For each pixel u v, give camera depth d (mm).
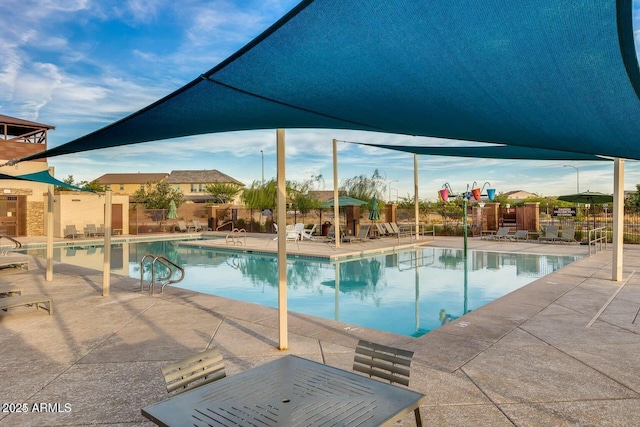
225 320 6434
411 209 26844
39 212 22859
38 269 11570
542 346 5121
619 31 1739
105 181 63781
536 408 3553
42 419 3449
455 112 2824
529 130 2938
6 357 4887
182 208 32562
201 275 12648
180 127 3539
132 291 8648
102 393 3936
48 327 6090
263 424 2203
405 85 2514
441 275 12062
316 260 15078
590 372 4316
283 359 3148
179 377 2807
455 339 5414
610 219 21766
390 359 3041
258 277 12242
